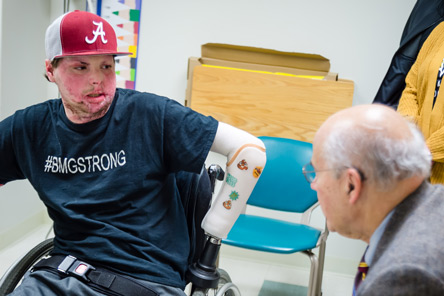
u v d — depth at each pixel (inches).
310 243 73.5
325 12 97.7
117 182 47.3
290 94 95.2
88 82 45.4
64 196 47.9
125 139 47.9
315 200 84.0
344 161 30.2
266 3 99.0
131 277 46.3
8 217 101.1
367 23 96.8
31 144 48.8
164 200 49.6
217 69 96.0
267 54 97.6
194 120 47.8
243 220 83.4
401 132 29.6
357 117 30.6
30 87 103.6
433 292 25.6
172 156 47.8
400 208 30.1
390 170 29.2
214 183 54.6
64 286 44.7
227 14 100.3
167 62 103.4
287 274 103.2
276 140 88.3
